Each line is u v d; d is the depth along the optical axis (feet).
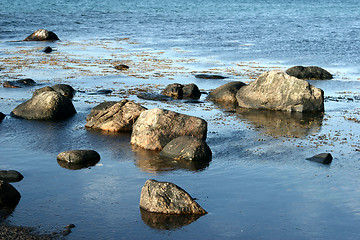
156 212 34.06
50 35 148.56
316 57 120.26
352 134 55.98
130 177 40.96
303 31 178.29
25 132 54.75
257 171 42.73
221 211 34.35
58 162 44.68
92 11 248.93
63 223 32.27
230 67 105.19
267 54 124.88
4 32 163.12
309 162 45.42
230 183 39.73
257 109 69.51
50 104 61.21
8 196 35.47
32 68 98.63
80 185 38.99
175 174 41.75
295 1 394.93
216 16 241.76
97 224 32.17
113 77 91.50
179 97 76.33
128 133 55.77
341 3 374.84
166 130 50.24
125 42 146.51
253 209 34.76
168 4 321.52
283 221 32.91
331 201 36.29
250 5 335.26
